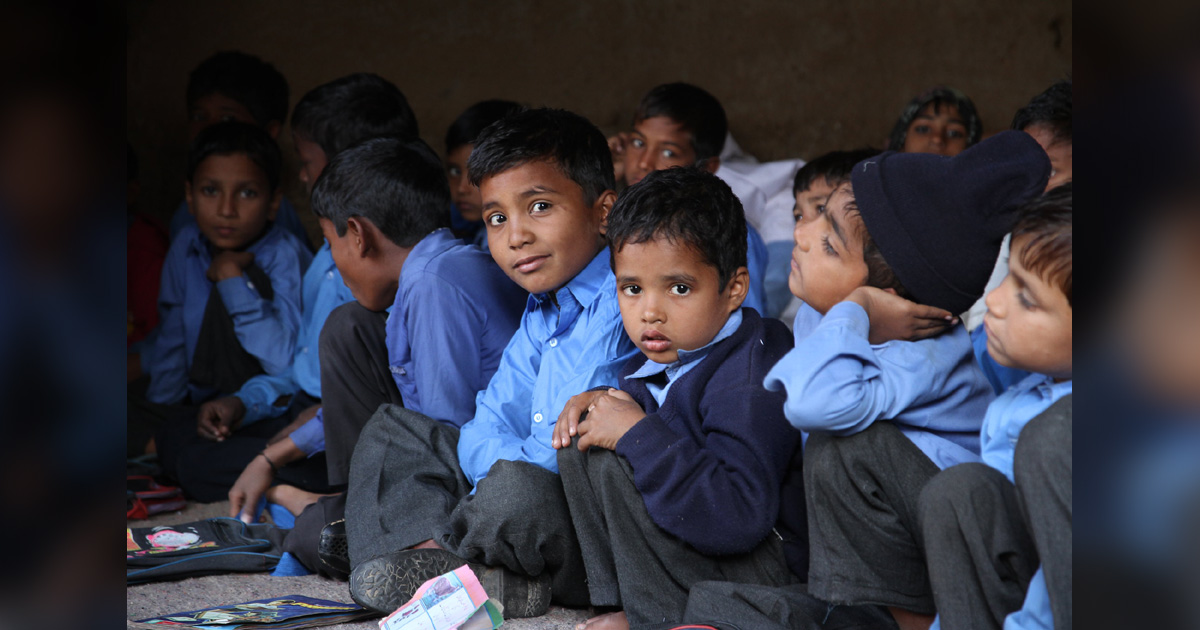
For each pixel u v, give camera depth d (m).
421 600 2.10
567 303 2.51
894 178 2.08
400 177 2.89
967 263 2.04
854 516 1.92
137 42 5.19
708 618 1.98
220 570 2.79
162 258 4.51
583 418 2.24
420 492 2.44
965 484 1.78
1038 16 4.96
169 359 4.12
